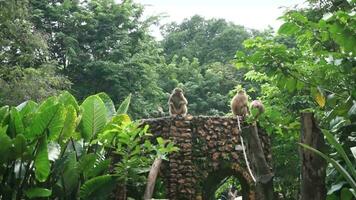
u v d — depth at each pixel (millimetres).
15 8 17750
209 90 30656
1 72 17734
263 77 12094
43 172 10062
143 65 24688
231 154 12297
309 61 5250
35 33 19625
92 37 25703
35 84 17250
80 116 11141
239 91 13500
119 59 24953
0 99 16641
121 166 10477
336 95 5203
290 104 9969
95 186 10469
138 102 24047
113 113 12266
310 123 4062
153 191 11680
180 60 37406
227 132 12438
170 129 12109
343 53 4895
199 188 11914
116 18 26125
